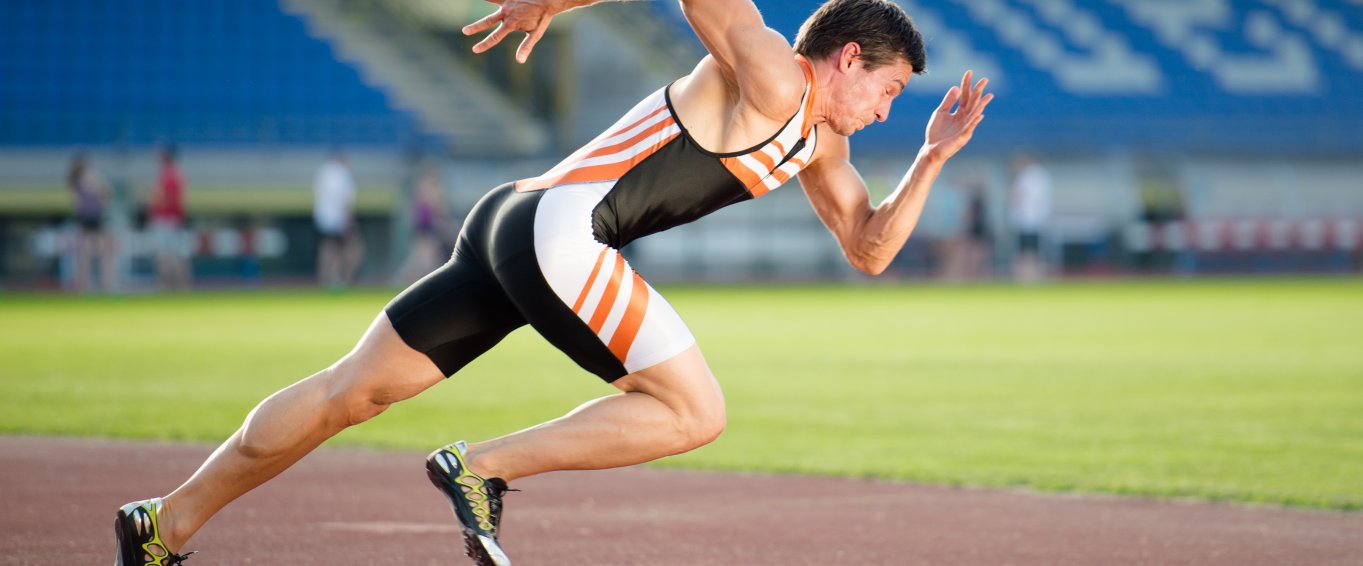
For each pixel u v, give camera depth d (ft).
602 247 42.09
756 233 323.98
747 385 115.65
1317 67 392.68
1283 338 161.38
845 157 48.44
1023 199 305.94
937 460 77.10
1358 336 164.04
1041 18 390.63
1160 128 352.90
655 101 43.39
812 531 57.77
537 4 43.09
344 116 343.46
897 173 339.16
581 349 42.83
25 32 341.00
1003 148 344.69
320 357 136.77
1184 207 352.28
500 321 44.34
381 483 68.64
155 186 279.28
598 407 43.09
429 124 339.57
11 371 123.24
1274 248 344.90
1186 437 85.71
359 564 51.29
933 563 51.96
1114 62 386.32
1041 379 119.44
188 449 79.10
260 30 352.90
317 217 282.36
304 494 65.46
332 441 83.46
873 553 53.67
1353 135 361.30
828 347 151.02
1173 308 218.59
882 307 223.71
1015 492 67.05
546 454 42.91
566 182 42.78
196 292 276.62
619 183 42.55
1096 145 347.36
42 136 323.78
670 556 53.01
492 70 357.41
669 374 42.55
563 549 54.13
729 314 207.41
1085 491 67.26
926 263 338.75
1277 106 384.06
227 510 61.36
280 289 288.92
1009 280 325.42
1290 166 357.82
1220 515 61.21
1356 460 76.64
